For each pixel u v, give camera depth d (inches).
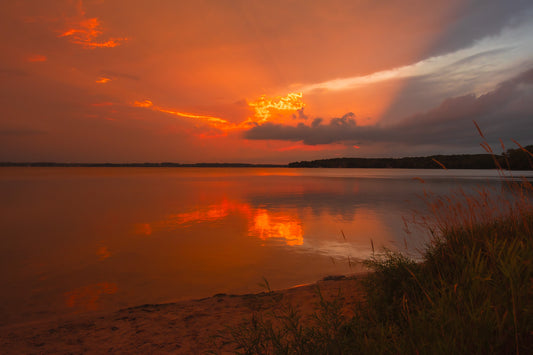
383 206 964.0
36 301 262.8
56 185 2197.3
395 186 2016.5
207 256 409.4
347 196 1322.6
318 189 1775.3
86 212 867.4
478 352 72.4
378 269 172.1
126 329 187.5
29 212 865.5
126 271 348.2
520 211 143.6
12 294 280.4
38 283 310.2
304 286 261.0
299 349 108.7
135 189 1814.7
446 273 132.0
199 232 578.6
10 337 179.6
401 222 655.1
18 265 374.9
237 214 819.4
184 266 365.7
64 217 775.7
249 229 605.3
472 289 91.7
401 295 134.7
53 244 486.9
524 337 73.6
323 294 219.0
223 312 209.8
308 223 669.9
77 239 524.1
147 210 908.0
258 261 383.2
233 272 340.8
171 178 3683.6
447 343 76.0
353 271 334.0
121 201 1155.9
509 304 79.5
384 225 627.5
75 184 2333.9
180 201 1160.2
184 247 462.0
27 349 162.2
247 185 2222.0
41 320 221.9
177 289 290.5
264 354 115.5
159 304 239.3
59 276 331.9
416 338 88.5
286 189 1800.0
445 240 161.3
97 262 385.4
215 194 1467.8
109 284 305.6
